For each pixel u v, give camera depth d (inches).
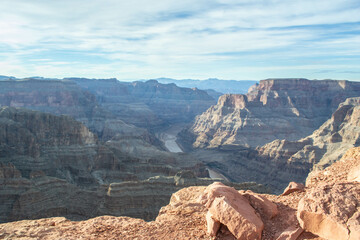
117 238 663.1
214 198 681.6
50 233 698.2
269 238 594.2
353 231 522.3
